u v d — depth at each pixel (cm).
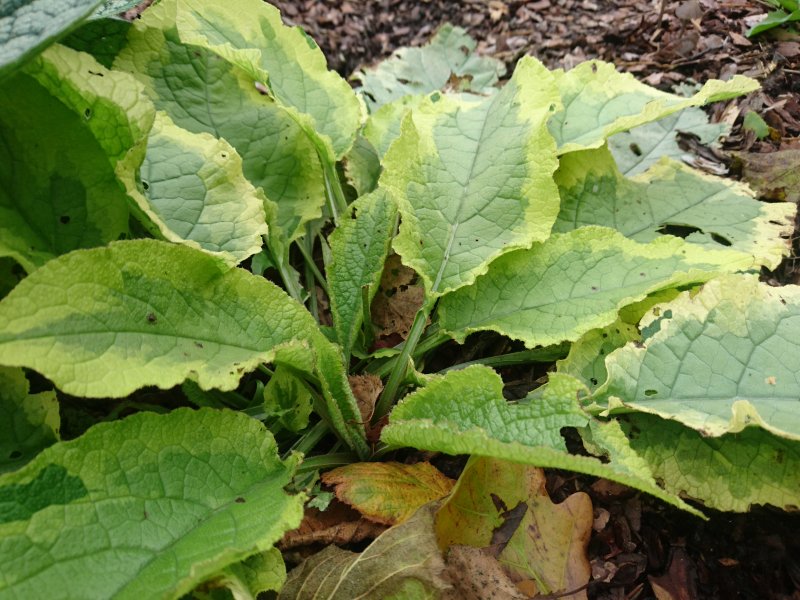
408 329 49
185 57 49
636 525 39
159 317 32
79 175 35
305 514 38
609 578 37
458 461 43
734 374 38
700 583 37
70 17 27
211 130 49
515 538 36
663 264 43
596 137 49
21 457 34
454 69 69
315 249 56
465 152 47
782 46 68
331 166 50
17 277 37
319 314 52
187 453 33
